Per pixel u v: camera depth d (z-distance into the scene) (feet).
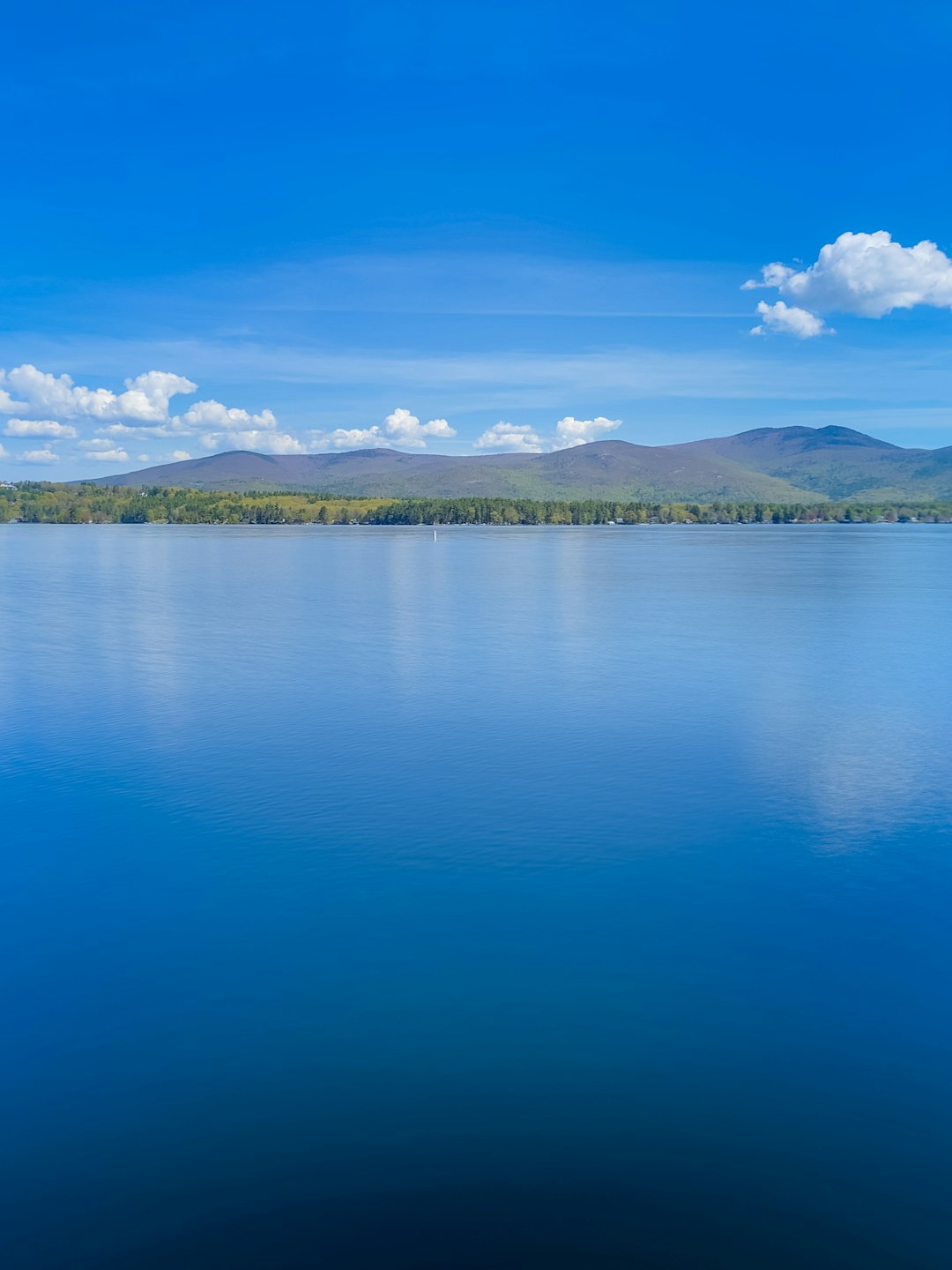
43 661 155.22
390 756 96.07
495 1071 43.47
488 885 64.34
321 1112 40.73
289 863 68.54
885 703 121.29
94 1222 35.06
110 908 61.11
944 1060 44.60
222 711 116.88
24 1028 47.29
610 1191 36.32
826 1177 37.04
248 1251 33.68
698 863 68.44
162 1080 42.93
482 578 341.41
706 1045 45.57
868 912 60.70
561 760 94.38
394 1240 34.09
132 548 594.24
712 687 131.44
